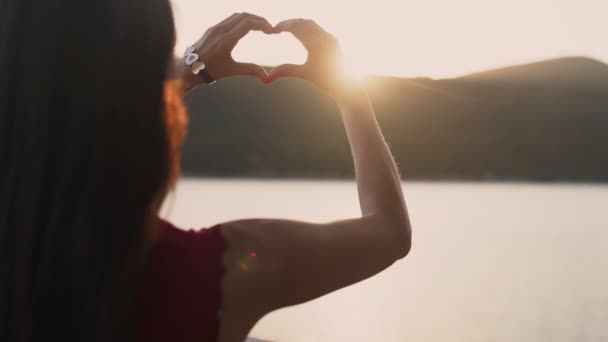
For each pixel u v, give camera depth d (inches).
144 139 24.1
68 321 23.4
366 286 695.1
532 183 4239.7
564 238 1194.0
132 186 23.6
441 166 4360.2
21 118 24.0
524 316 546.6
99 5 24.5
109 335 23.5
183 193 2319.1
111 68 23.9
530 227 1416.1
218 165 4089.6
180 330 24.7
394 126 4542.3
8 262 23.6
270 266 25.9
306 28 33.2
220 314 25.1
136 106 24.0
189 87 34.6
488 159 4434.1
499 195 2977.4
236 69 34.2
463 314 549.3
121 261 23.3
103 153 23.4
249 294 25.7
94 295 23.1
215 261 25.5
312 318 527.5
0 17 24.7
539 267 836.6
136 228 23.6
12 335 23.5
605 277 748.0
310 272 26.6
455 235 1243.8
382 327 496.1
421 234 1262.3
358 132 32.6
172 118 27.3
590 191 3405.5
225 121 4355.3
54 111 23.8
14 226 23.6
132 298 23.9
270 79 33.8
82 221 23.0
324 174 4119.1
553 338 473.4
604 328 502.3
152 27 25.0
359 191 31.3
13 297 23.5
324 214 1494.8
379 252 28.5
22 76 24.1
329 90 33.5
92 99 23.4
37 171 23.5
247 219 27.1
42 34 24.0
